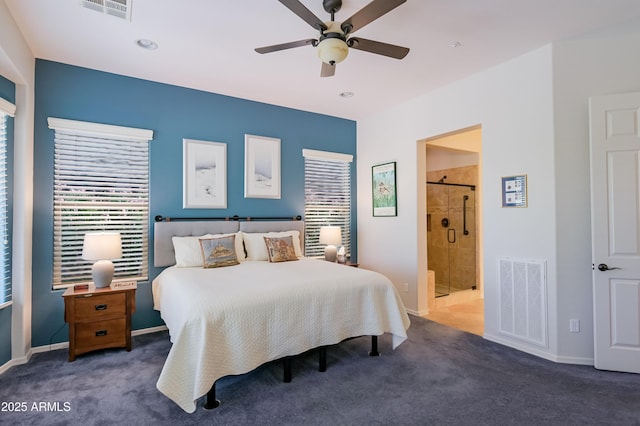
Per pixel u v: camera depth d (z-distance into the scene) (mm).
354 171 5352
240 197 4355
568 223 2896
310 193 4973
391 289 3043
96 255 3031
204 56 3168
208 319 2154
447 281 5668
